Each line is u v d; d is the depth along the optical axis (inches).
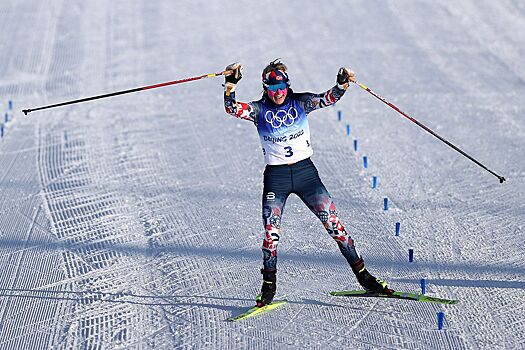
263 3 2176.4
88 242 927.0
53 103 1521.9
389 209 991.0
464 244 881.5
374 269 829.8
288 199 1029.8
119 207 1031.6
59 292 805.9
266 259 729.0
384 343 684.1
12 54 1836.9
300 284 802.8
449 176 1101.1
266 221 721.0
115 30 2004.2
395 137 1274.6
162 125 1378.0
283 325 723.4
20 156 1248.2
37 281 831.7
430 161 1162.6
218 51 1820.9
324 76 1626.5
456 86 1533.0
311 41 1859.0
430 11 2050.9
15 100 1544.0
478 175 1098.7
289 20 2025.1
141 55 1817.2
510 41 1825.8
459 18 1993.1
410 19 1993.1
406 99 1464.1
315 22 2000.5
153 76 1673.2
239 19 2054.6
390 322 719.7
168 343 700.0
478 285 783.7
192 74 1676.9
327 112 1416.1
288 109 713.6
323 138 1282.0
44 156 1244.5
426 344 678.5
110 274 842.2
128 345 698.8
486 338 683.4
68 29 2016.5
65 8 2183.8
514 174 1095.0
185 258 873.5
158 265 859.4
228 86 697.6
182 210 1013.8
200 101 1501.0
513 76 1587.1
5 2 2240.4
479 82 1552.7
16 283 828.0
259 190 1075.3
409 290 779.4
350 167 1151.0
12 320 751.1
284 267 841.5
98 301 784.3
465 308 738.2
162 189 1091.3
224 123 1375.5
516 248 864.9
